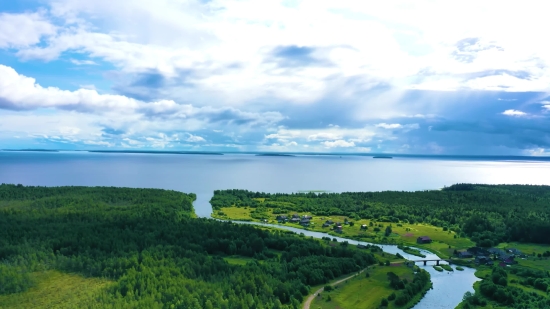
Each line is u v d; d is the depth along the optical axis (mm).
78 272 152500
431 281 168625
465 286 163000
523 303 137125
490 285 150750
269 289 136000
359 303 140125
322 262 172375
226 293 131375
